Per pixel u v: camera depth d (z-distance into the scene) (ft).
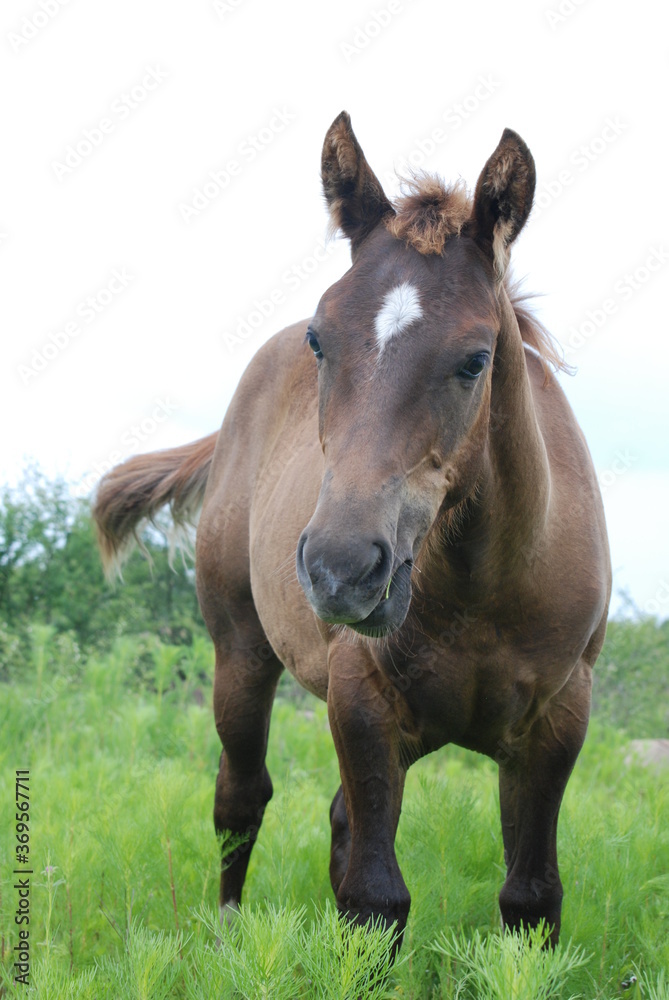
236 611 13.57
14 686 23.73
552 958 7.43
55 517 30.04
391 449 7.39
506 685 9.30
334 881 11.94
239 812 13.24
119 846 10.71
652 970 9.42
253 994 7.16
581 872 11.12
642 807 14.23
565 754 9.75
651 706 26.81
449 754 22.47
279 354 14.07
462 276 8.03
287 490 11.75
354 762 9.23
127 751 18.65
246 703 13.41
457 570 8.87
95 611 29.35
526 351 10.89
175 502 16.06
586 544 9.68
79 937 10.47
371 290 7.92
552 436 10.27
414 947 9.24
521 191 8.20
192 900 11.62
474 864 11.68
